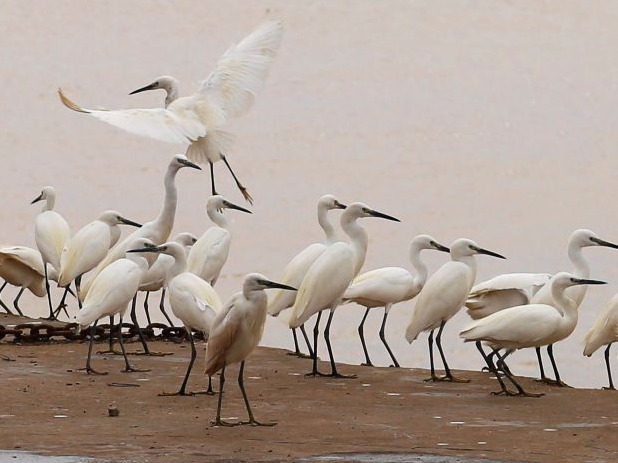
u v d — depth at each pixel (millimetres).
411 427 12867
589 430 12789
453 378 16234
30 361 16422
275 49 18828
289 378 15969
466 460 11352
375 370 17016
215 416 13312
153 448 11664
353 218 17859
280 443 11969
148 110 15023
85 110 14094
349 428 12758
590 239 17859
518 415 13664
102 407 13719
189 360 16922
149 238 18875
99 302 15539
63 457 11227
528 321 15031
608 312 16297
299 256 17906
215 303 14750
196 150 18641
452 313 16453
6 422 12758
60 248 20531
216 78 18391
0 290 22188
